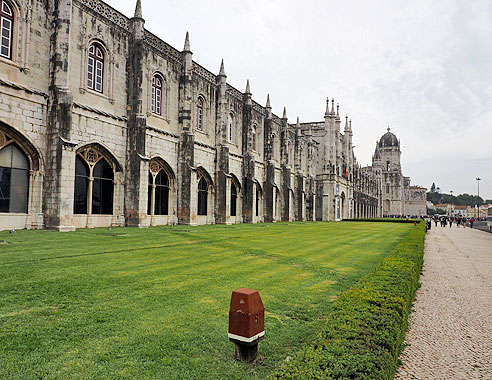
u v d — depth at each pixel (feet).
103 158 89.15
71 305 28.25
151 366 19.39
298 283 39.42
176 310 28.19
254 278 40.52
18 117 69.77
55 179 73.20
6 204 69.67
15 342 21.47
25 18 71.36
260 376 19.01
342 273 46.14
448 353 25.52
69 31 76.69
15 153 71.26
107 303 29.04
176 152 113.09
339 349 16.52
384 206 545.44
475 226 276.41
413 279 38.88
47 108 75.00
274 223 164.76
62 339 22.18
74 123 79.56
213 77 133.49
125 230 82.94
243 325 20.10
